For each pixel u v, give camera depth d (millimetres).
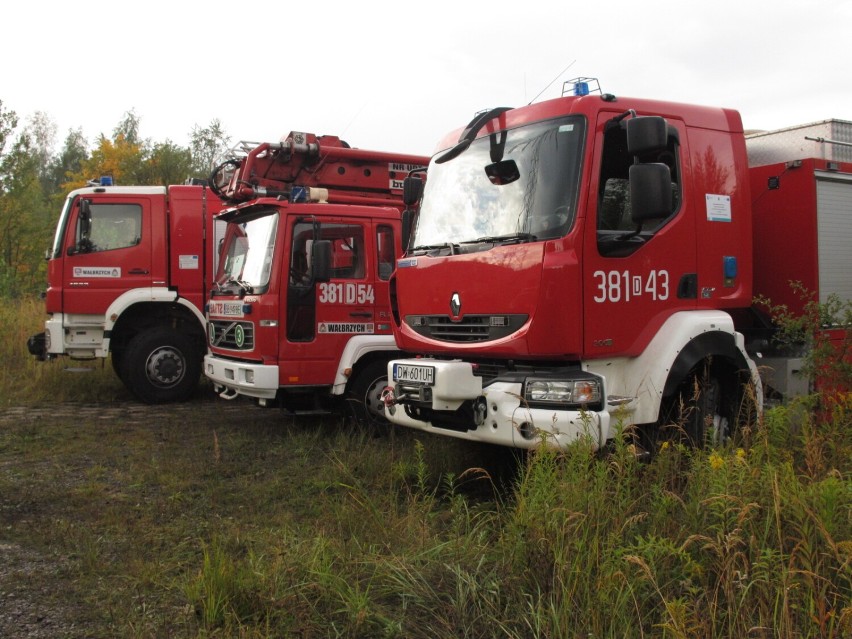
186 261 10516
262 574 3746
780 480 3896
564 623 3176
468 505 5348
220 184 9938
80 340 10258
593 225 4902
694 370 5531
